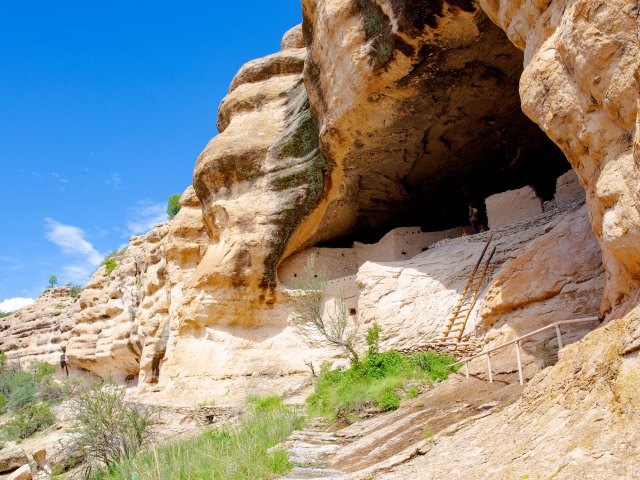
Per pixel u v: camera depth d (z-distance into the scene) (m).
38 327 38.41
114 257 35.59
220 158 18.89
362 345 13.99
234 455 7.73
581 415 4.34
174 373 18.70
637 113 5.02
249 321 18.44
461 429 6.14
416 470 5.47
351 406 9.85
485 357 9.66
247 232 18.25
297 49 22.12
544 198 18.08
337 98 14.67
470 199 19.00
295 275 18.83
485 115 15.01
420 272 14.01
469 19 11.60
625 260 5.79
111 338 29.30
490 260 12.84
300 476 6.74
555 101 6.60
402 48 12.62
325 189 17.58
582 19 5.81
